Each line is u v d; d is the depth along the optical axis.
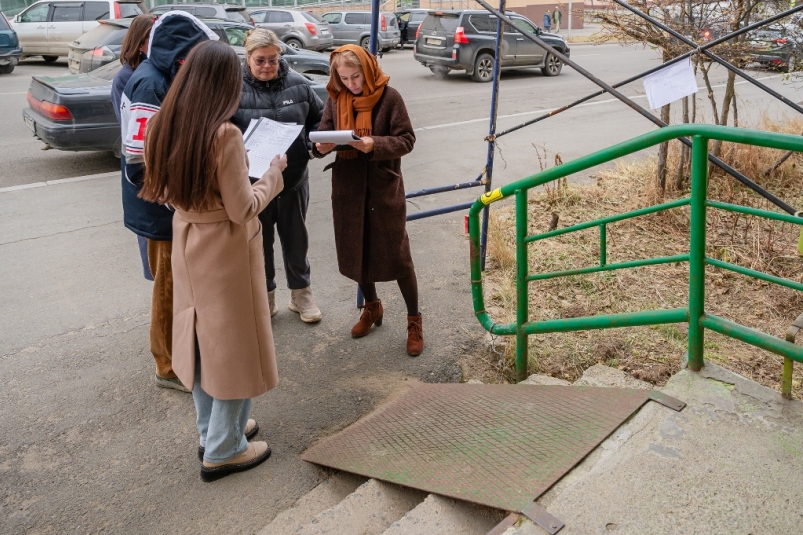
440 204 6.70
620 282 4.77
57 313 4.46
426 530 2.30
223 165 2.38
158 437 3.28
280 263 5.30
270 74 3.62
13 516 2.77
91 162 8.18
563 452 2.40
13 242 5.65
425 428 3.04
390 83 15.41
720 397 2.55
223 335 2.65
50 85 7.60
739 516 2.02
